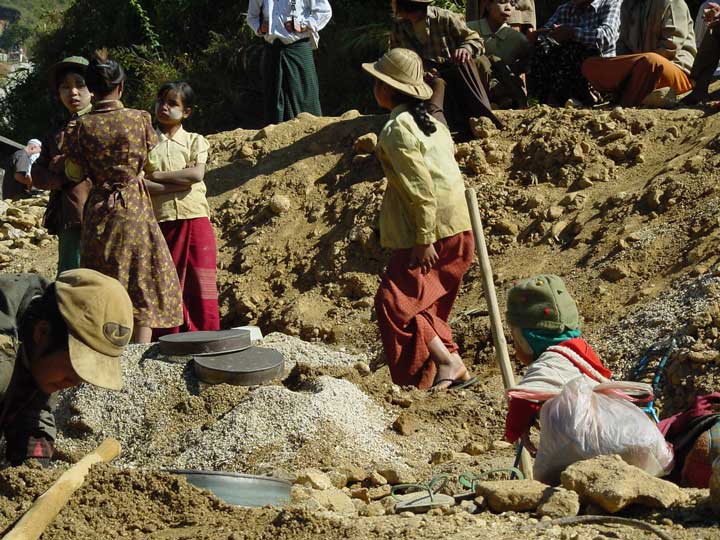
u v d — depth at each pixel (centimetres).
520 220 1122
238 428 766
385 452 757
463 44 1218
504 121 1242
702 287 884
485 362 956
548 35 1290
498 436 789
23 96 3331
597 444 536
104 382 471
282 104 1467
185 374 843
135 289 930
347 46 2292
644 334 875
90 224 932
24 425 550
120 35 3020
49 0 4312
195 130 2494
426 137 862
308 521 495
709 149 1082
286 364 895
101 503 517
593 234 1055
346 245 1184
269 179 1334
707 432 568
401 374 869
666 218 1023
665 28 1256
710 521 471
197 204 1048
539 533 462
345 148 1337
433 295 870
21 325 481
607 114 1195
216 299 1061
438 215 865
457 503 543
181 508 528
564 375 564
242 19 2644
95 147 927
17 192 1783
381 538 476
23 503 511
